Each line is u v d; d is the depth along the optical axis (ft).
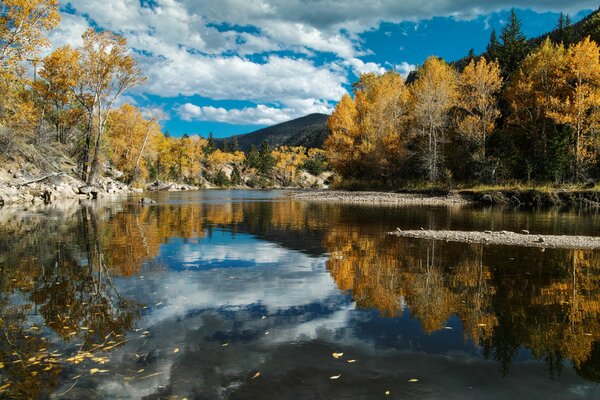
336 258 34.96
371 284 25.99
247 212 87.56
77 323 18.53
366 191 178.09
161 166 317.63
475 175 148.46
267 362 14.60
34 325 18.22
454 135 160.04
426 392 12.53
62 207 90.74
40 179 116.88
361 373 13.79
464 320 19.20
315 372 13.84
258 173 481.87
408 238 46.75
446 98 150.92
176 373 13.66
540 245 41.14
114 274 28.50
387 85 183.93
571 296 23.03
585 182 122.72
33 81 134.92
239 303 21.94
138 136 215.51
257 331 17.72
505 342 16.58
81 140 171.42
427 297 23.04
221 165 456.45
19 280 26.40
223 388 12.65
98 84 131.34
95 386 12.71
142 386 12.73
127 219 67.92
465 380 13.34
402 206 107.76
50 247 39.47
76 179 139.95
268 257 35.58
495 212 87.97
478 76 144.56
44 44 82.99
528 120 148.15
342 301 22.34
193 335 17.19
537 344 16.38
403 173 180.75
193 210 92.58
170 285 25.68
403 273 29.09
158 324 18.51
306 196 161.38
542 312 20.34
